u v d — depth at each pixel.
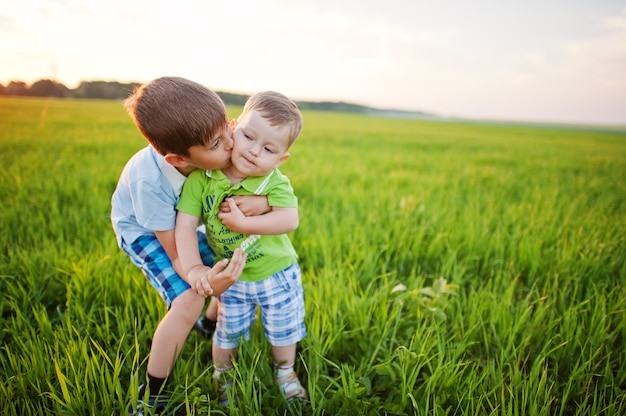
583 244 3.94
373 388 2.23
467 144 17.66
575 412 2.08
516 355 2.48
